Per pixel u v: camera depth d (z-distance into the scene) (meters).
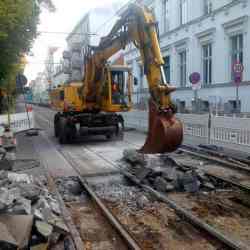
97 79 14.59
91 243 5.09
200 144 13.58
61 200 6.61
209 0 24.33
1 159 9.98
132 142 15.36
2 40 13.82
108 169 9.70
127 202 6.84
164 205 6.56
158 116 7.86
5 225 4.26
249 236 5.16
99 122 15.26
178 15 28.91
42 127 24.08
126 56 40.41
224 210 6.29
